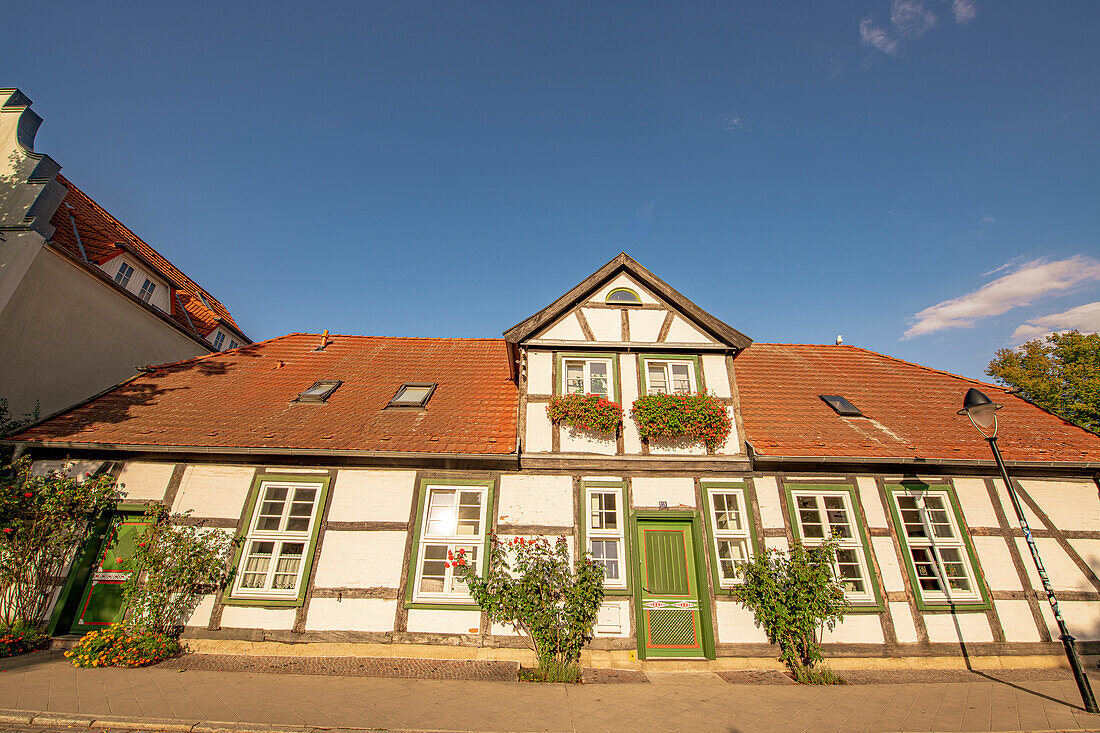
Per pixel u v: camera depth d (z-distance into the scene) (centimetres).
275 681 623
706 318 952
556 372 916
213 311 1755
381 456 824
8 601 743
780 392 1113
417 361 1239
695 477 848
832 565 798
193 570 750
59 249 1034
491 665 712
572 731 492
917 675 732
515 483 830
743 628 761
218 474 839
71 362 1089
